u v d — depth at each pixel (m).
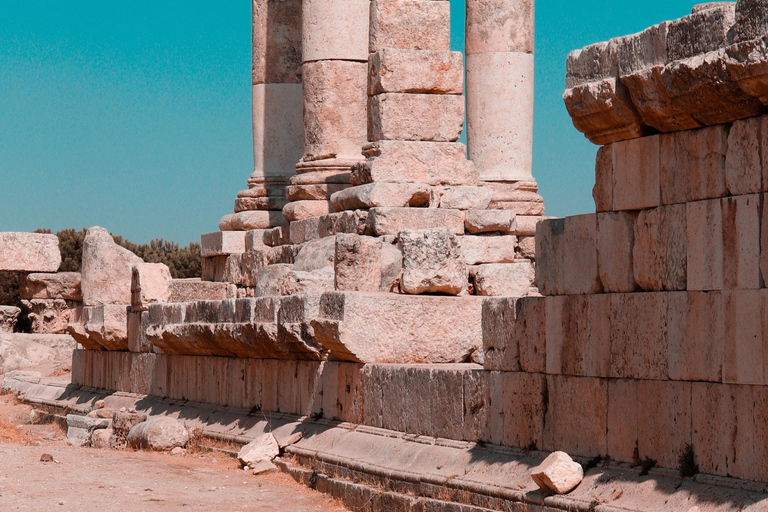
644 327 9.12
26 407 24.61
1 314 32.66
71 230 50.75
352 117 19.78
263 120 23.42
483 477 10.33
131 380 20.31
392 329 12.96
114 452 15.40
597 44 9.56
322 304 13.41
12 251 32.16
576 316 9.84
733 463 8.27
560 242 10.08
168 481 12.77
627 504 8.73
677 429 8.77
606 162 9.65
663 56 8.80
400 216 16.56
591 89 9.45
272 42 23.41
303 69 20.08
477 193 17.17
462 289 13.56
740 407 8.23
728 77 8.20
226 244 22.80
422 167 17.06
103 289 21.38
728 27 8.28
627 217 9.42
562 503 9.17
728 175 8.45
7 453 14.30
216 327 15.90
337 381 13.39
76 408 21.98
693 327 8.66
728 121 8.51
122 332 20.67
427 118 17.14
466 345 13.26
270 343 14.52
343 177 19.59
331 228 17.89
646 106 9.01
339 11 19.72
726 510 8.02
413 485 10.95
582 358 9.74
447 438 11.34
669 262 8.97
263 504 11.54
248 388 15.74
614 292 9.49
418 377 11.85
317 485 12.38
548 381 10.12
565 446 9.89
